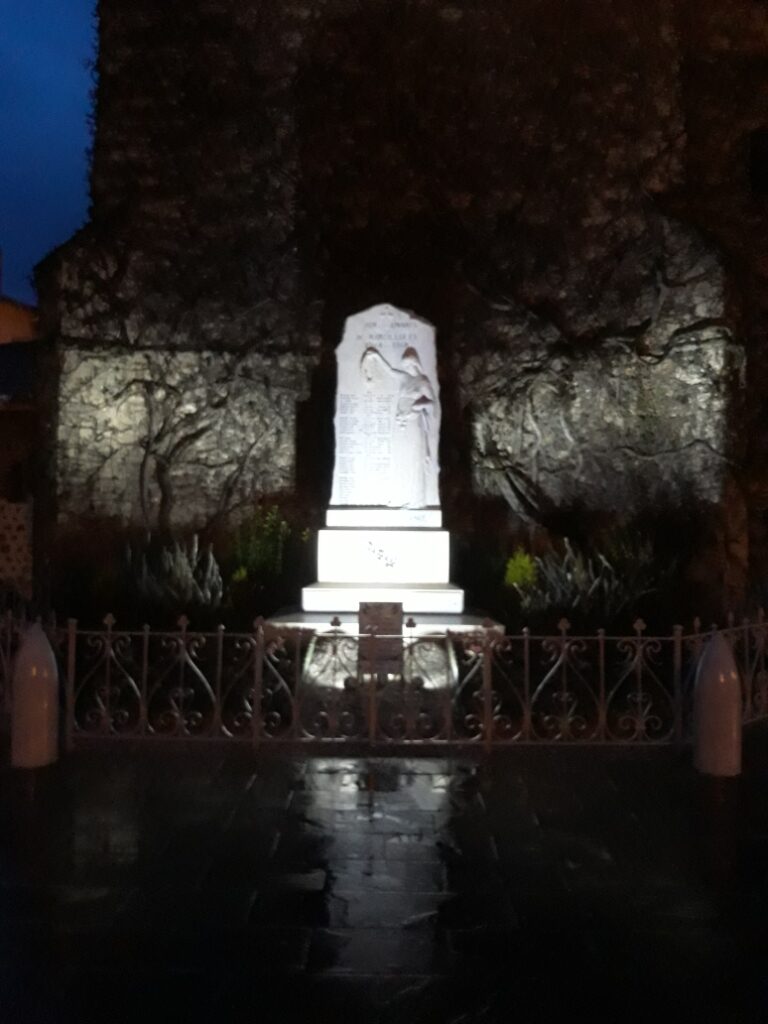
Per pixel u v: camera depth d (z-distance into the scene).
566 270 14.55
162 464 14.06
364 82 14.53
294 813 6.18
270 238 14.45
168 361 14.12
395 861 5.36
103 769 7.15
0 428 18.62
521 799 6.52
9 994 3.91
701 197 15.43
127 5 14.16
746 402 13.84
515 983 4.02
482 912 4.70
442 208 14.75
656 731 8.04
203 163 14.25
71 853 5.45
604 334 14.34
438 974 4.09
